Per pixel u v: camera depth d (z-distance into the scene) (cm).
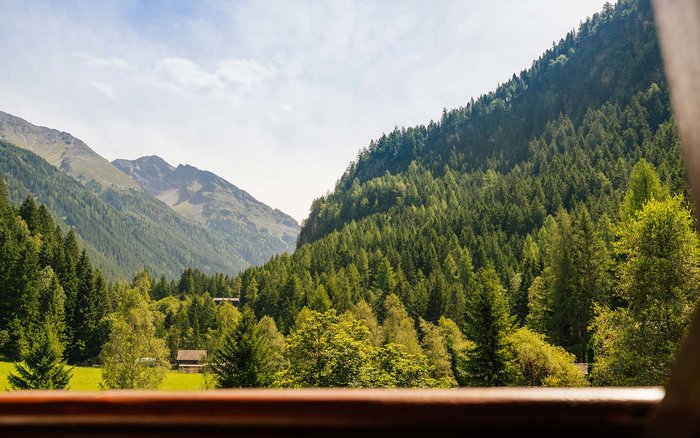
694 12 65
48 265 8538
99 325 7688
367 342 2434
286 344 2423
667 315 1994
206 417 98
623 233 2208
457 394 94
